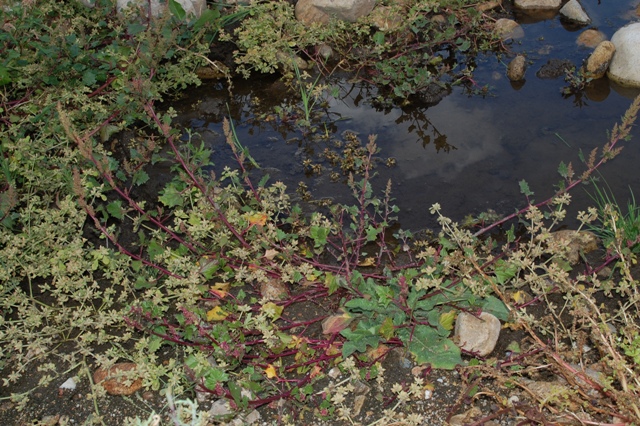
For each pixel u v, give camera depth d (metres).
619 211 4.30
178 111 5.70
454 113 5.54
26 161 4.73
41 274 4.05
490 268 3.92
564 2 6.73
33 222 4.48
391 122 5.50
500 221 4.26
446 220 3.93
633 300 3.46
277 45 5.90
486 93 5.74
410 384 3.42
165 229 4.27
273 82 5.99
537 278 3.61
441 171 4.95
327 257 4.29
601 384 3.11
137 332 3.80
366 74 6.05
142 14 5.38
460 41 6.11
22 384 3.57
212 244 4.18
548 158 4.98
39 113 5.12
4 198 4.18
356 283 3.74
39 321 3.72
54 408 3.43
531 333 3.33
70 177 4.54
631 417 2.89
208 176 4.88
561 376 3.39
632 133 5.17
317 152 5.21
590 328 3.58
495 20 6.49
